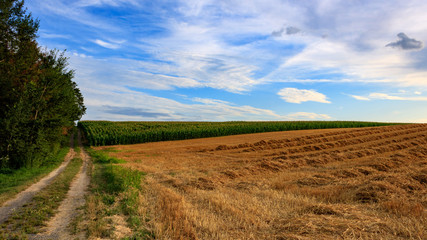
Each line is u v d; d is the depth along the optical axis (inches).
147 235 207.3
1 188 403.9
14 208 290.7
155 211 278.1
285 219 250.1
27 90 734.5
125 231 225.0
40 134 702.5
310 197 353.4
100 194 378.0
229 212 273.1
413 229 210.7
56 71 872.3
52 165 751.7
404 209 264.4
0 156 633.0
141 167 669.9
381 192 330.3
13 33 845.8
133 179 438.9
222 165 732.0
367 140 1253.1
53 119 789.9
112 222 249.3
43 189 399.9
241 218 253.0
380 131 1581.0
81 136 2126.0
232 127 1969.7
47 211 281.3
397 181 384.8
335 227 216.5
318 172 557.9
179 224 230.5
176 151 1180.5
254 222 244.8
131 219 252.7
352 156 817.5
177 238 203.6
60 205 314.8
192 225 233.1
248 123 2484.0
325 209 269.0
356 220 232.5
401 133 1469.0
